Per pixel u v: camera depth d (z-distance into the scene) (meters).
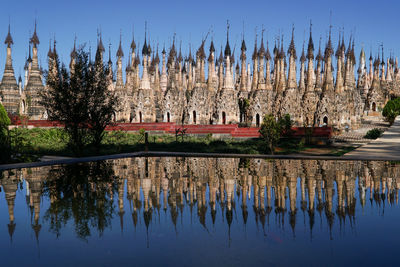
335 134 37.53
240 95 49.44
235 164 18.62
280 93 42.78
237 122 43.41
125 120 51.09
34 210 9.02
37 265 5.64
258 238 6.84
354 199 10.04
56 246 6.50
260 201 9.90
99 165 18.33
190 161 20.28
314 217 8.23
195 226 7.65
